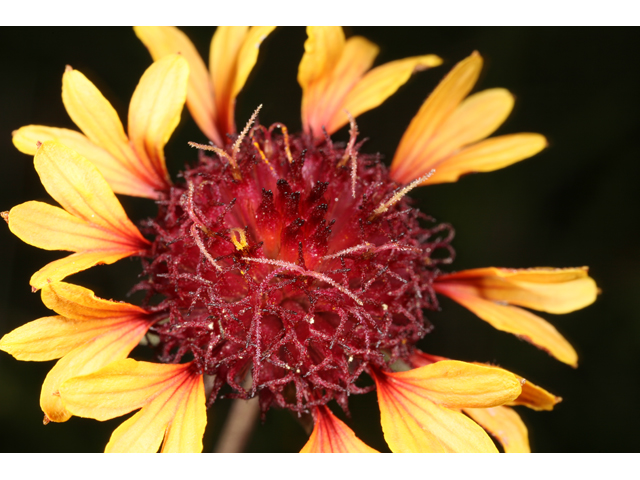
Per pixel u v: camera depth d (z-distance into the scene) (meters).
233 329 0.06
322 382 0.06
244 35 0.07
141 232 0.07
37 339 0.06
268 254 0.07
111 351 0.06
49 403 0.06
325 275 0.06
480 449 0.06
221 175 0.07
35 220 0.06
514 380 0.06
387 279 0.07
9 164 0.09
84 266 0.06
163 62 0.07
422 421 0.06
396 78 0.08
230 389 0.07
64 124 0.09
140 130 0.07
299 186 0.07
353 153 0.07
